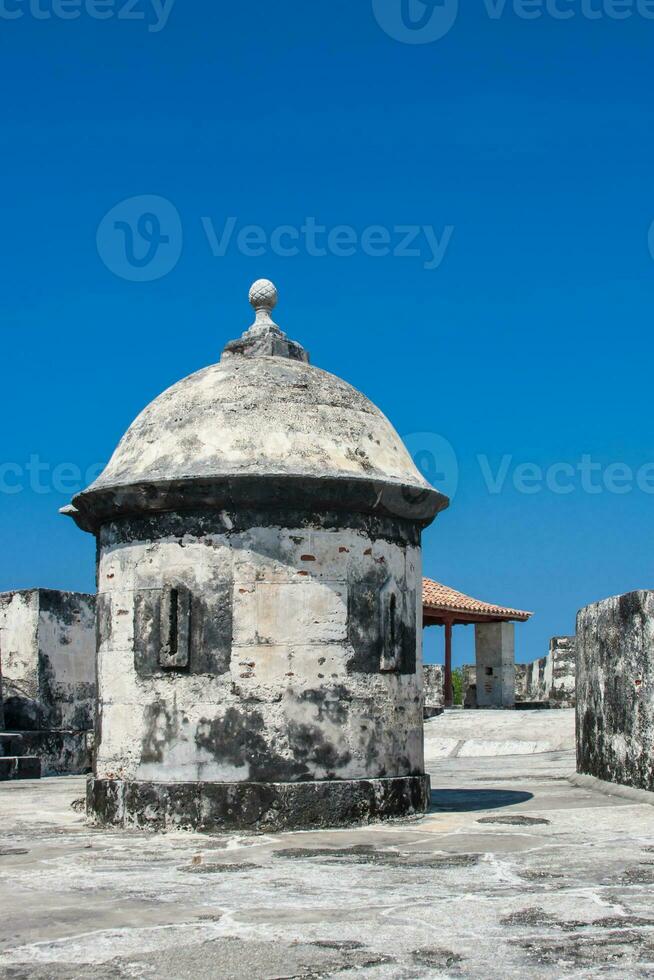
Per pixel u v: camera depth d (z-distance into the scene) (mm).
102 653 10812
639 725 12312
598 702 13766
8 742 19031
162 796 9961
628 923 6223
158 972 5383
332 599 10250
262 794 9758
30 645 20875
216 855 8594
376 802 10133
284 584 10141
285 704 9984
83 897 7035
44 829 10211
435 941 5883
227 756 9930
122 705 10469
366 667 10367
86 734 20719
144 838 9555
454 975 5297
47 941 5953
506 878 7496
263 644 10039
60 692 21156
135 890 7246
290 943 5863
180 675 10148
